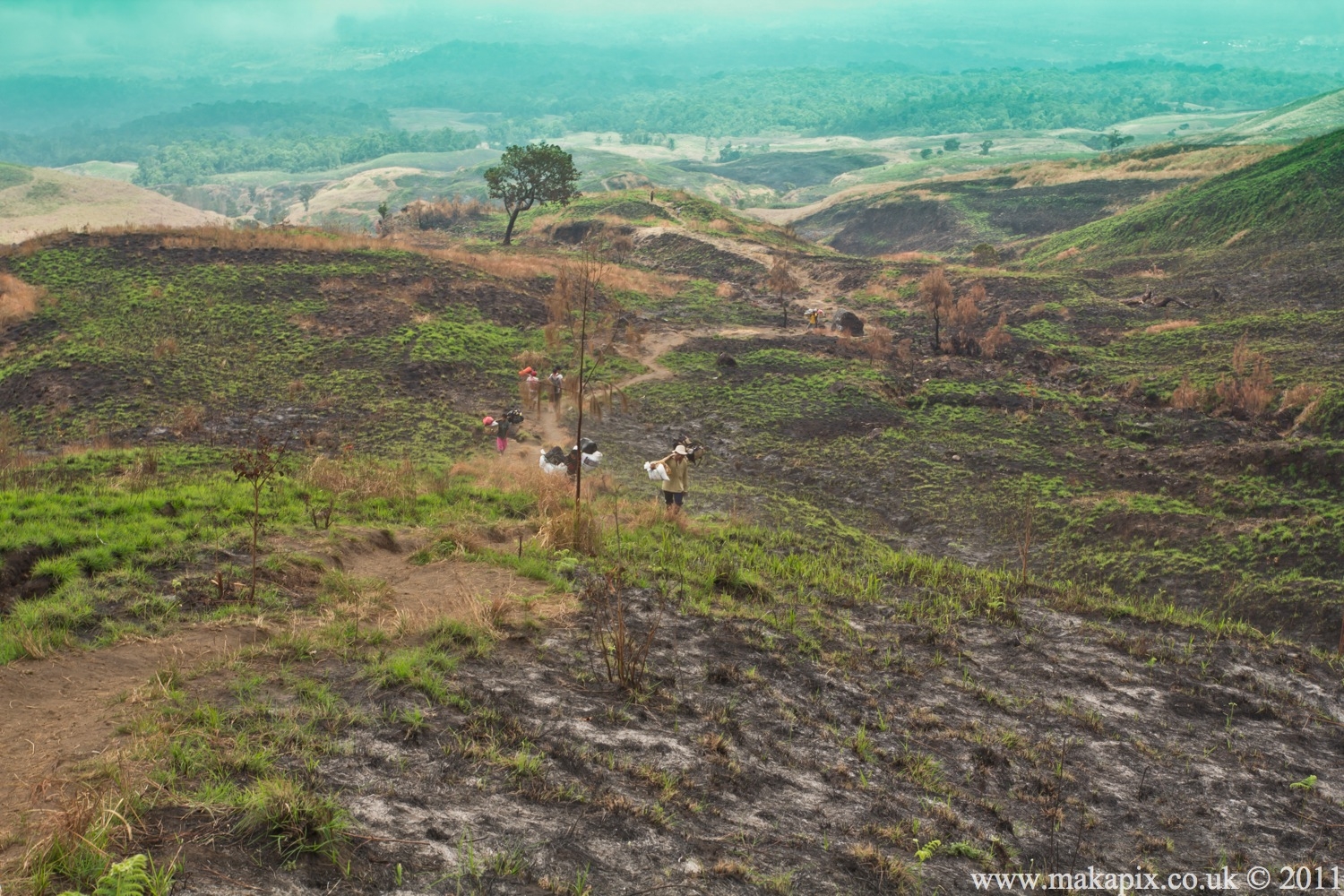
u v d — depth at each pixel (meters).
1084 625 12.84
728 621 10.85
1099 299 52.06
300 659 7.96
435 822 5.57
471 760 6.46
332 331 37.00
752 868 5.82
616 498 17.47
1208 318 46.75
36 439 26.23
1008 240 130.25
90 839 4.58
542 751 6.79
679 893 5.35
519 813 5.89
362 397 30.67
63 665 7.49
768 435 29.72
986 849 6.76
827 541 18.22
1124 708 10.10
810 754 7.84
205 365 32.81
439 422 28.48
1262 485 23.75
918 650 11.14
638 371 36.94
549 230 88.56
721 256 70.19
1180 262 67.31
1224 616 16.58
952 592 13.90
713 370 37.28
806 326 48.56
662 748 7.27
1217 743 9.47
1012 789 7.87
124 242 44.72
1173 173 131.00
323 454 24.33
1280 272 55.78
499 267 48.53
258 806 5.10
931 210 148.38
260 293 39.94
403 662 7.77
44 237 45.31
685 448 17.34
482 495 16.89
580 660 8.86
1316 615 16.61
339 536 12.35
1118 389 36.56
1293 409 31.33
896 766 7.93
